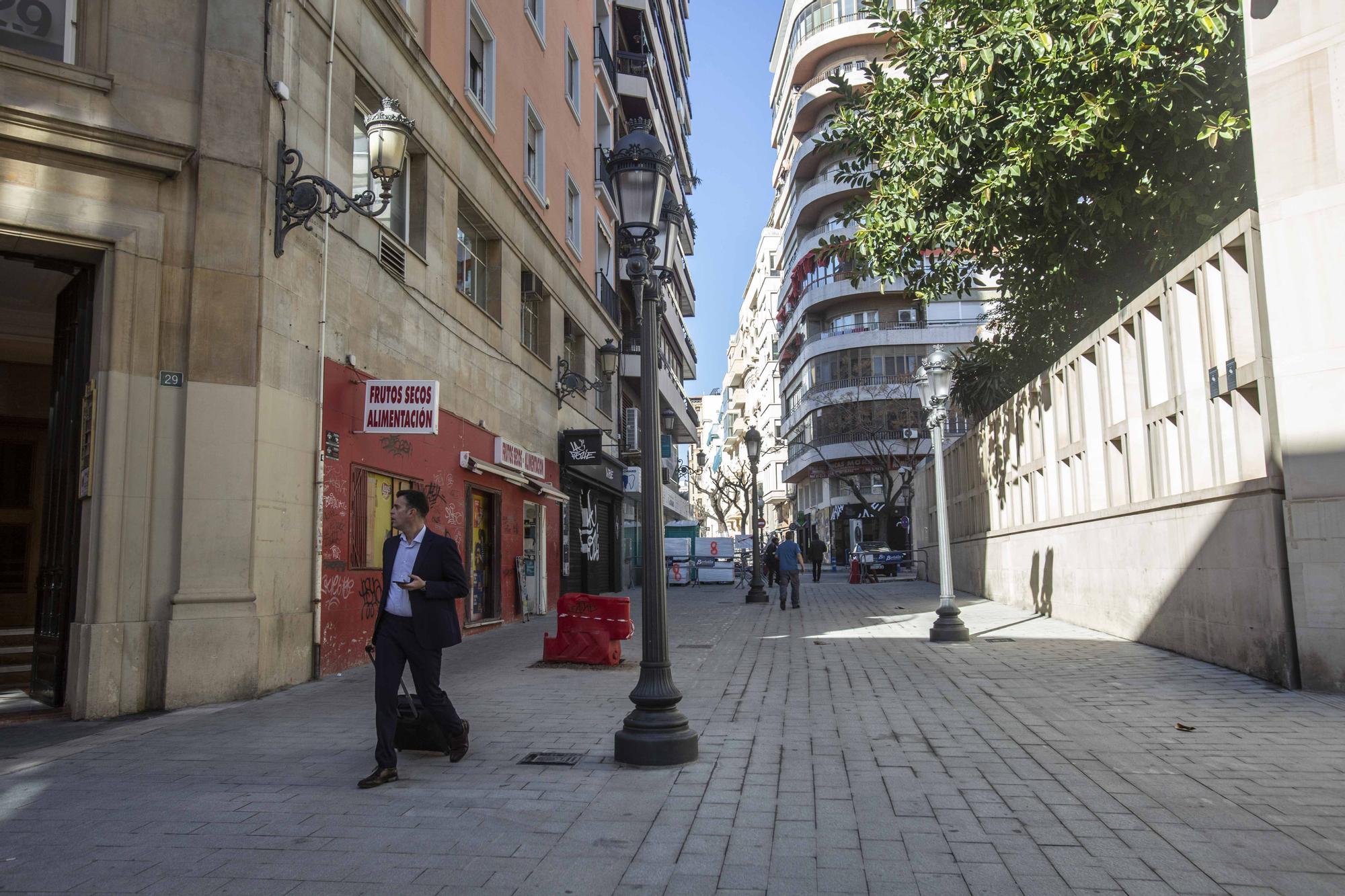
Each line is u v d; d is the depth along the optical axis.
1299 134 8.37
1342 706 7.34
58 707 7.74
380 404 10.69
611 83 28.48
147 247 8.15
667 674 5.99
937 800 4.98
